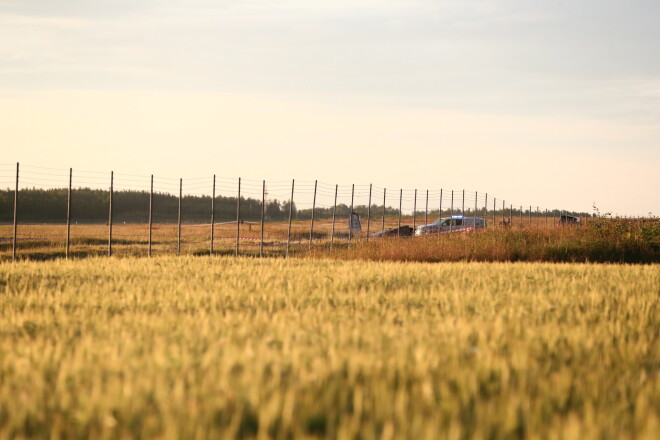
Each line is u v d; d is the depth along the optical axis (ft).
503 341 92.89
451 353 83.76
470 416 60.95
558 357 86.38
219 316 116.98
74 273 211.00
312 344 88.58
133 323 112.88
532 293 156.04
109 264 248.32
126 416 59.31
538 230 381.60
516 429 58.80
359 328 101.09
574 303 138.72
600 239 344.69
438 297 146.51
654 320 119.96
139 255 378.32
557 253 335.47
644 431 57.82
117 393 64.08
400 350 82.33
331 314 119.34
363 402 62.49
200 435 53.36
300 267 235.61
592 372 77.10
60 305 140.05
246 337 95.45
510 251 335.88
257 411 59.88
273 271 217.36
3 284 183.83
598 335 99.96
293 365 75.87
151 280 186.70
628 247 339.16
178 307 133.59
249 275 205.26
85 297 151.02
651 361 86.48
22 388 69.51
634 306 134.41
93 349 87.51
